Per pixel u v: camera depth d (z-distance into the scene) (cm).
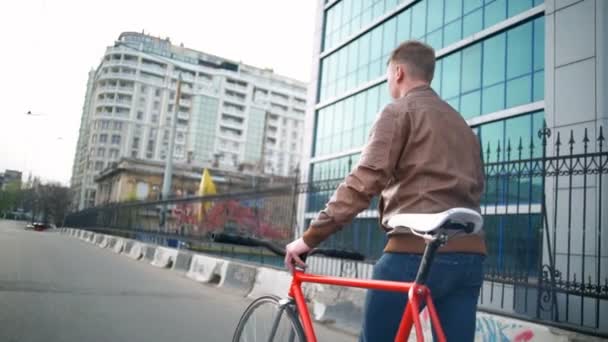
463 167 206
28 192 12694
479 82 1647
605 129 1091
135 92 11006
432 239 164
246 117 11800
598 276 550
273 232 1080
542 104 1376
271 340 244
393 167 206
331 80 2650
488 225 1109
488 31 1616
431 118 208
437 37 1888
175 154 11062
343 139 2459
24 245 1684
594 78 1136
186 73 11462
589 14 1173
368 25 2361
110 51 11125
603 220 959
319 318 627
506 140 1497
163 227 1777
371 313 200
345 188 205
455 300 199
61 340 438
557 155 629
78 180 12331
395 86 234
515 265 753
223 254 1255
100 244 2434
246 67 12225
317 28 2853
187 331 516
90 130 11238
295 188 1006
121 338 463
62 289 732
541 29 1440
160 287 856
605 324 873
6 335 439
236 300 774
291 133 12650
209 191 3012
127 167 6222
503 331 445
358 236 1091
